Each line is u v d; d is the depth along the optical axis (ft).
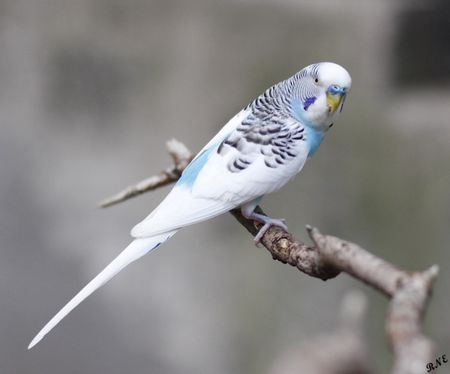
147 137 48.80
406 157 43.50
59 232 45.47
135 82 51.83
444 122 45.47
